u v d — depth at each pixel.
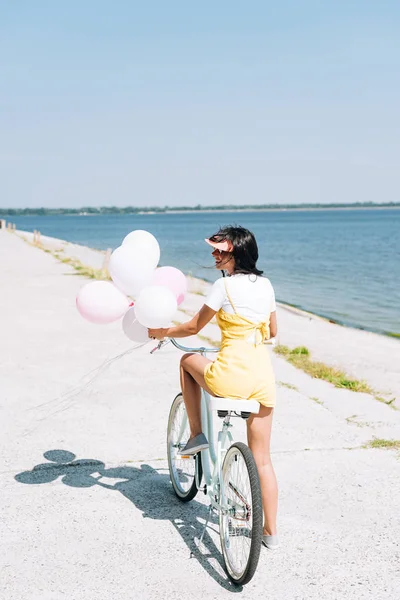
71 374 8.54
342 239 74.88
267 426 3.98
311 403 7.36
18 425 6.51
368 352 11.38
